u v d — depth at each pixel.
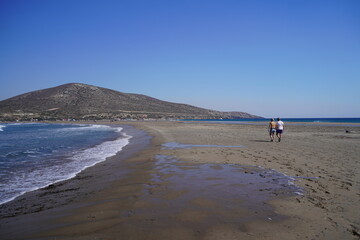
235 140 18.64
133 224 4.04
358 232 3.71
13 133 32.44
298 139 19.22
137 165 9.44
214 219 4.21
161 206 4.88
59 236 3.74
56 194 6.08
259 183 6.54
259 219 4.20
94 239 3.55
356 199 5.20
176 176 7.42
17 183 7.23
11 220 4.51
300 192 5.72
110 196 5.71
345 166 8.70
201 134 25.52
